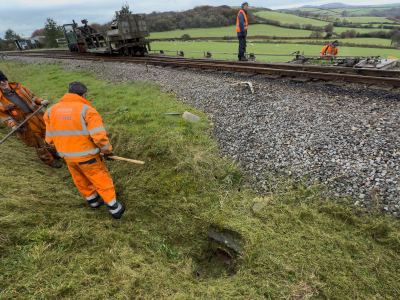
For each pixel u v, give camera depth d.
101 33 15.88
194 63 9.47
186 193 3.49
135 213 3.26
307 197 3.06
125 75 8.76
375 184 2.89
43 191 3.16
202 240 2.97
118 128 5.09
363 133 3.66
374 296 2.00
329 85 5.92
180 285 2.28
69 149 2.54
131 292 2.04
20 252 2.13
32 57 15.97
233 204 3.20
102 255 2.35
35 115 3.83
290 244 2.52
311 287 2.11
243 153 4.02
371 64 7.06
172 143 4.24
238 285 2.23
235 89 6.13
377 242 2.44
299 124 4.25
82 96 2.70
